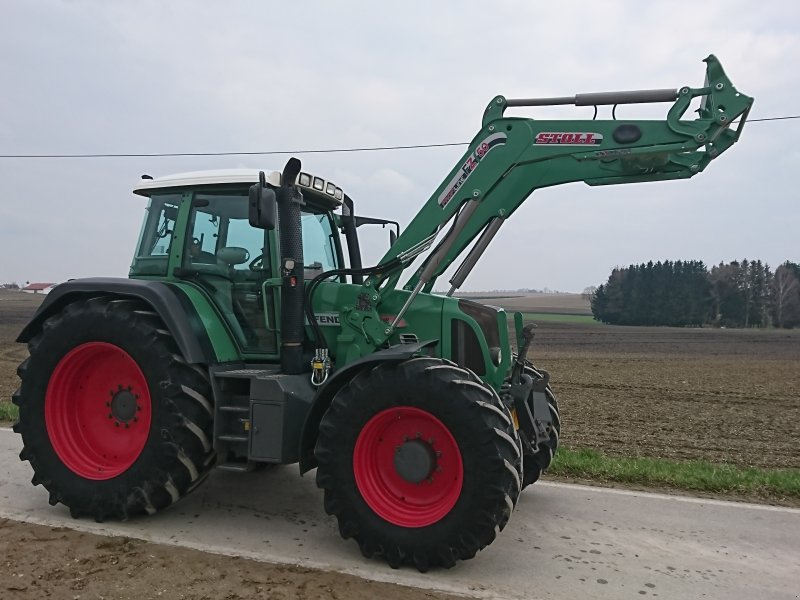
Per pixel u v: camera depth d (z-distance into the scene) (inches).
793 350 1227.9
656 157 155.3
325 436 144.7
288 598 121.4
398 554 137.3
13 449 237.6
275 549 147.1
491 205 164.2
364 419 142.2
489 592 128.2
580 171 159.3
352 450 142.9
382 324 164.9
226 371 166.2
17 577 126.7
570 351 1186.0
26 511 169.3
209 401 161.5
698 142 150.9
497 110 163.3
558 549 153.2
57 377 169.5
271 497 188.5
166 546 146.0
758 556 151.4
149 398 160.9
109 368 171.0
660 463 239.3
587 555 149.8
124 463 166.4
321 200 199.2
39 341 172.4
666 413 420.2
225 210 181.9
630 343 1421.0
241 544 149.6
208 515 170.7
